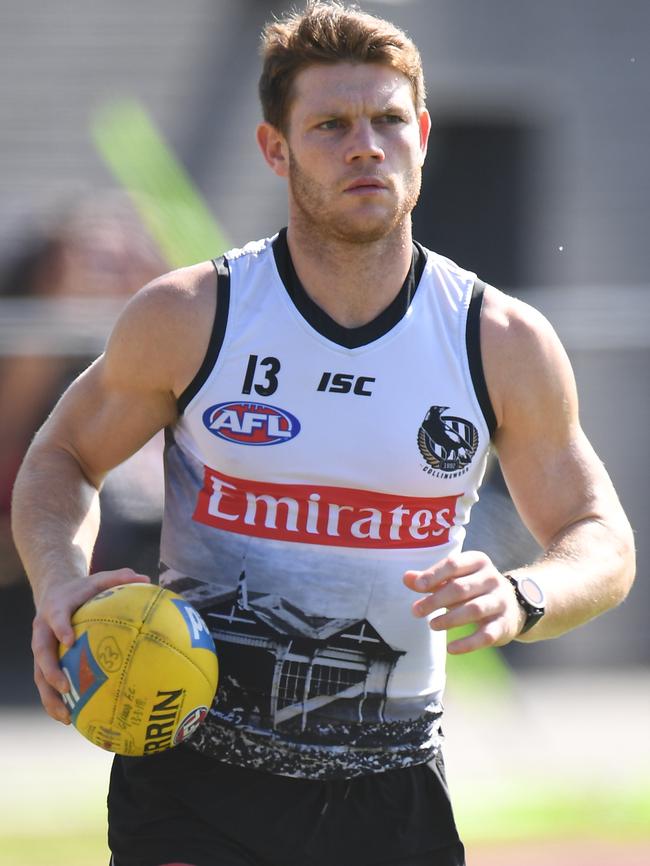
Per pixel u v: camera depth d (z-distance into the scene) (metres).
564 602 10.37
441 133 32.22
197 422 10.67
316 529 10.65
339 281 10.48
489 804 21.30
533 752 23.52
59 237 27.75
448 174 32.25
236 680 10.80
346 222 10.24
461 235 32.28
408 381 10.53
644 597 27.12
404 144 10.40
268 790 10.84
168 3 30.69
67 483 11.17
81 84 30.38
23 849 18.67
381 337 10.52
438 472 10.59
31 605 25.03
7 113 30.03
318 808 10.88
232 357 10.55
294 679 10.76
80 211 28.67
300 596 10.70
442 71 31.83
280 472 10.55
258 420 10.53
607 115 31.91
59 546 10.83
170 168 30.00
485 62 31.86
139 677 9.95
